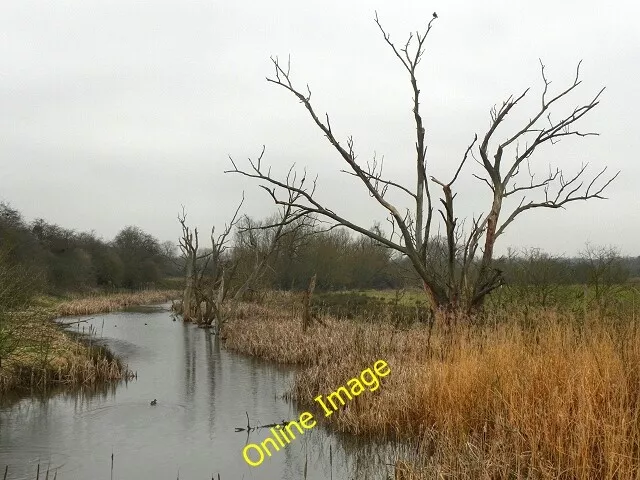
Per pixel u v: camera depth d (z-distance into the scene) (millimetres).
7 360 14633
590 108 14938
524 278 15227
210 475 8570
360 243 44625
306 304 20328
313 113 14094
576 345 8984
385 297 30750
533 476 6746
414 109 14891
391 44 14773
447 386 9289
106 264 56594
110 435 10492
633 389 7750
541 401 7941
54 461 9109
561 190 15344
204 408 12469
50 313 26000
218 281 31453
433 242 17656
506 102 15164
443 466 7430
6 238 33844
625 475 6188
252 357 19688
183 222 33562
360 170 14219
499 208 15117
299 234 36406
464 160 13133
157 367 17703
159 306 44375
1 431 10695
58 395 13484
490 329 10844
